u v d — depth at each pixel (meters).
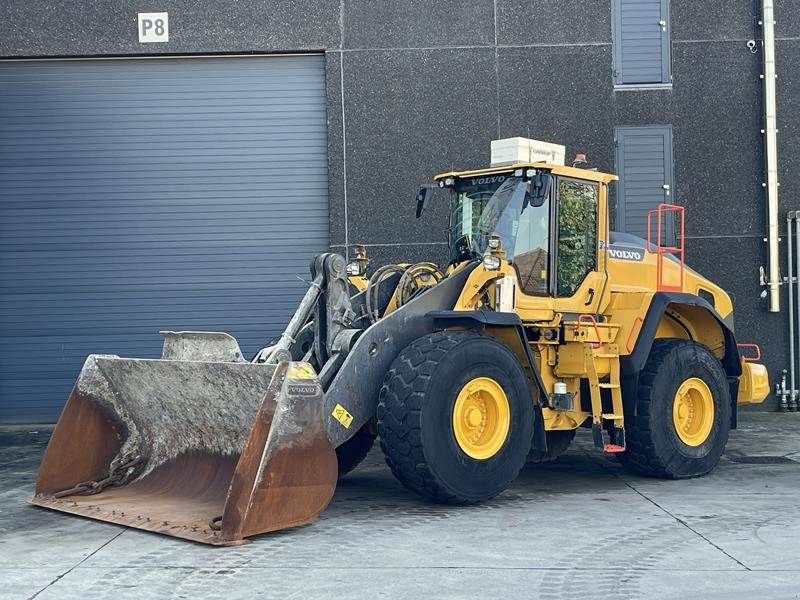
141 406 6.64
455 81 11.30
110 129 11.37
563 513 6.26
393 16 11.32
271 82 11.42
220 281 11.35
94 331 11.30
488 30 11.33
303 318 6.41
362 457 7.65
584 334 7.20
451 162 11.29
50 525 5.96
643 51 11.34
